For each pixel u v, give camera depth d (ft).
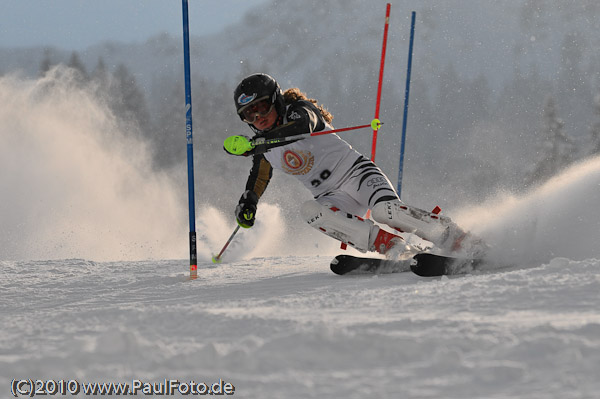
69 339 17.17
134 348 14.42
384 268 34.37
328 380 11.69
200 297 29.73
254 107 36.88
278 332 16.33
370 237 36.58
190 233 38.73
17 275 44.60
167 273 42.55
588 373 10.93
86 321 20.43
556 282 22.09
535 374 11.10
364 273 34.04
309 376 12.01
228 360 13.07
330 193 39.60
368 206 38.40
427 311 18.99
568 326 14.51
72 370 13.00
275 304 22.93
